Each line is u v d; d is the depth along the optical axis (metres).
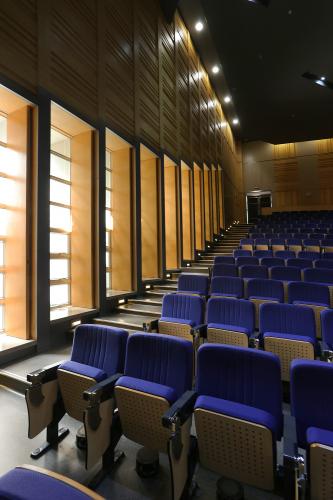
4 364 2.78
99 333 1.95
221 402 1.35
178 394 1.60
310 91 8.79
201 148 8.26
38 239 3.15
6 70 2.88
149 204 5.71
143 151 5.39
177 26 7.08
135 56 5.10
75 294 4.13
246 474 1.33
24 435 1.91
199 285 3.98
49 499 0.63
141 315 4.11
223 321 2.81
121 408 1.55
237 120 11.73
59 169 4.13
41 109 3.23
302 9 5.91
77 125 3.96
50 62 3.38
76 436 1.83
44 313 3.18
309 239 7.06
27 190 3.17
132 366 1.75
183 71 7.32
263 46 7.02
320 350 2.29
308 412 1.33
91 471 1.60
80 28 3.88
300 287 3.40
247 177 13.72
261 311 2.67
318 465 1.12
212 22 6.47
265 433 1.20
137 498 1.43
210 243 8.60
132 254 4.91
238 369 1.50
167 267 6.43
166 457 1.72
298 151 12.97
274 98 9.20
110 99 4.39
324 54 7.18
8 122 3.33
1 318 3.29
